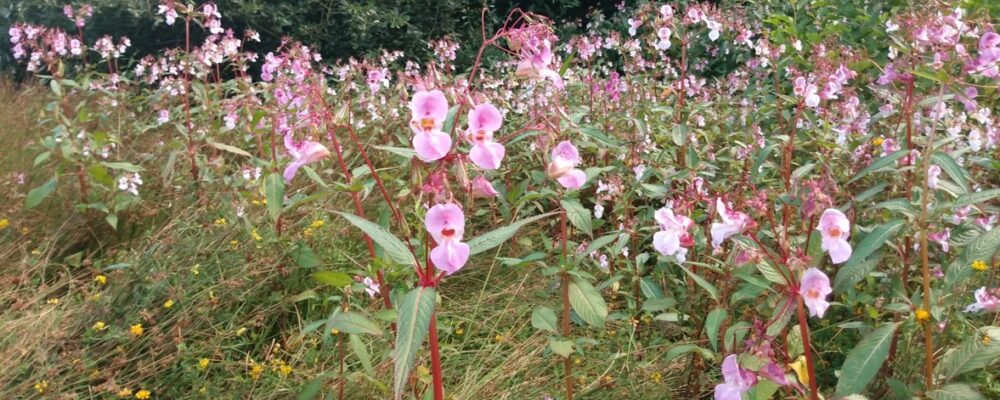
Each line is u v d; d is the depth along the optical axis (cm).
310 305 396
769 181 396
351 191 277
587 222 285
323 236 432
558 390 347
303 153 256
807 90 374
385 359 326
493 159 217
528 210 467
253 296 393
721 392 221
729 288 329
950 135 364
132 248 420
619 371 357
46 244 422
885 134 405
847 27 643
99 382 333
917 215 260
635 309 383
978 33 313
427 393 267
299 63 481
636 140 488
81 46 589
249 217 446
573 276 292
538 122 323
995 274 323
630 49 613
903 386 258
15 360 316
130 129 569
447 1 1013
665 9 498
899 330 285
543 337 373
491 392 340
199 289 389
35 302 358
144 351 355
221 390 345
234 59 553
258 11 940
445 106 213
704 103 496
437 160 225
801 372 244
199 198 461
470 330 400
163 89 576
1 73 909
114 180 458
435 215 205
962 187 263
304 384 334
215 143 469
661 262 380
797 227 317
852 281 260
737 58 767
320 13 1000
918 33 314
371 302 405
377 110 602
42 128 611
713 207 309
